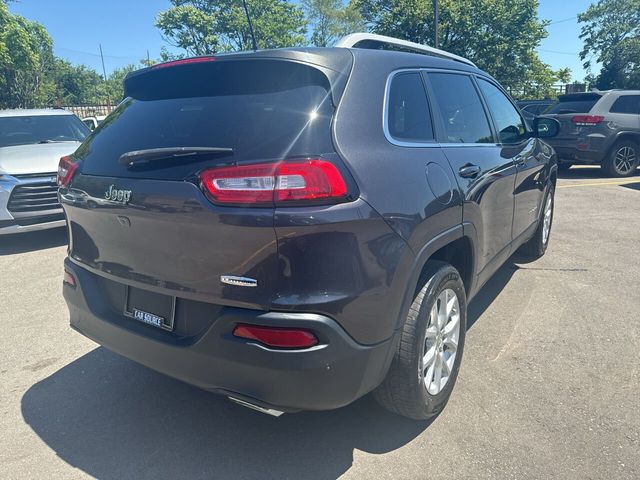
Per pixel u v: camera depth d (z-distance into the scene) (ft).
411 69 9.14
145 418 9.27
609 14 135.23
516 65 95.40
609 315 12.85
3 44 67.92
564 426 8.63
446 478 7.56
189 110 7.75
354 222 6.58
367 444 8.38
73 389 10.25
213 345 6.91
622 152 34.99
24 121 25.27
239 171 6.45
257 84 7.51
